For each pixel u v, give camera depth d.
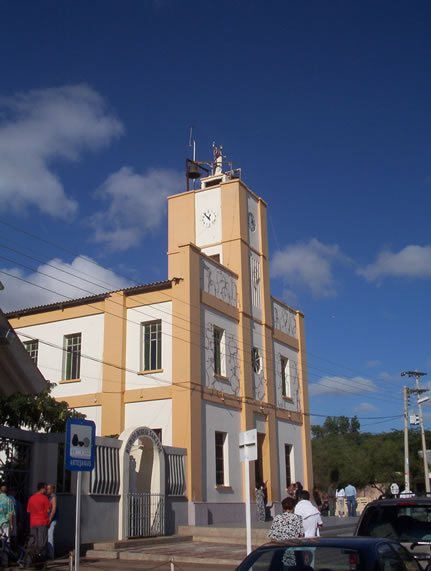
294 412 33.16
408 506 9.27
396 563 7.25
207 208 30.89
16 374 13.62
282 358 33.38
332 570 6.71
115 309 26.98
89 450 11.28
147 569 13.98
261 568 7.05
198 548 18.23
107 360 26.59
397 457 59.69
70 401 27.00
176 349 25.12
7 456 16.03
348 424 93.00
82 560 15.86
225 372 27.19
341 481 59.53
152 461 21.31
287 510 10.69
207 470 24.58
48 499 15.09
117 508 18.75
